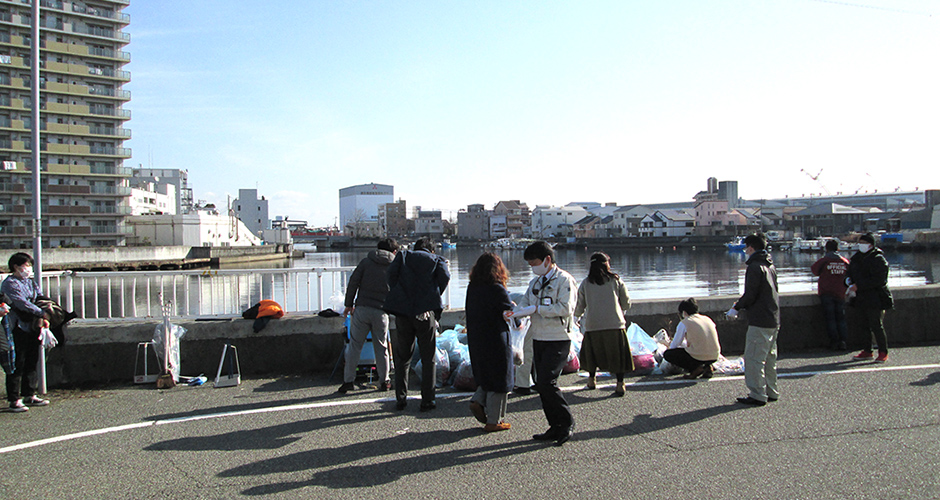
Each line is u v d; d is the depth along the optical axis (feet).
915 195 471.21
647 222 358.43
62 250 146.20
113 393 18.89
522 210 467.93
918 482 11.30
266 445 13.83
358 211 574.15
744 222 342.03
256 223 402.31
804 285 129.39
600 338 18.13
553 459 12.80
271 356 21.66
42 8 192.65
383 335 19.19
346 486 11.44
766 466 12.21
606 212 431.84
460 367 19.34
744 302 17.01
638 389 18.94
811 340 25.67
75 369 20.29
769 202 434.71
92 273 21.91
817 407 16.35
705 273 172.96
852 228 307.17
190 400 17.95
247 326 21.53
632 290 129.08
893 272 152.35
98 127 204.23
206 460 12.88
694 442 13.76
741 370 21.11
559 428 13.91
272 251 282.77
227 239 259.80
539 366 14.39
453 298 100.83
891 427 14.53
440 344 21.07
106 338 20.56
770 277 16.96
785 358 23.54
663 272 177.78
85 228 200.95
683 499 10.70
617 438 14.15
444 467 12.41
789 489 11.06
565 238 385.91
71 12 198.18
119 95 209.36
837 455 12.75
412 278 16.76
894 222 287.48
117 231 209.46
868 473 11.76
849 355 23.90
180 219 224.33
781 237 313.12
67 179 200.23
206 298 77.61
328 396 18.43
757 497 10.74
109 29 208.23
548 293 14.61
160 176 360.69
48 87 193.67
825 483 11.31
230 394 18.69
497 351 14.80
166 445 13.87
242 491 11.26
